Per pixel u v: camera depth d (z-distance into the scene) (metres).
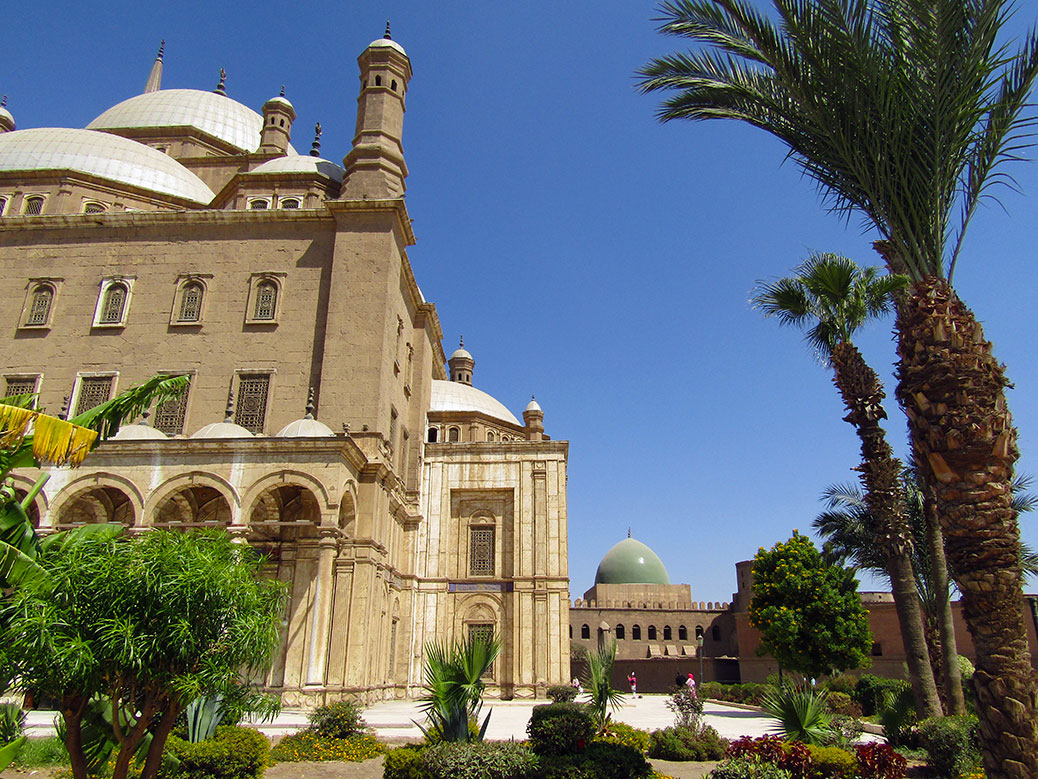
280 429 30.64
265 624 10.54
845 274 20.98
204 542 10.91
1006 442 10.28
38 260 33.88
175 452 24.91
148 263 33.62
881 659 47.88
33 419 13.61
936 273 11.55
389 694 31.27
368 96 37.59
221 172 47.50
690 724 19.67
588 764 12.52
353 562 26.86
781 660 35.19
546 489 38.09
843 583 35.31
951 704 20.45
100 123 51.53
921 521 26.55
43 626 8.77
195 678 9.48
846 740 16.88
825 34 11.78
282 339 32.00
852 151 12.24
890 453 20.31
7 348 32.47
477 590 36.97
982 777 14.03
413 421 38.28
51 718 19.78
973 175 11.88
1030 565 26.12
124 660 9.05
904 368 11.04
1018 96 11.31
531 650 35.28
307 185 38.41
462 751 12.34
